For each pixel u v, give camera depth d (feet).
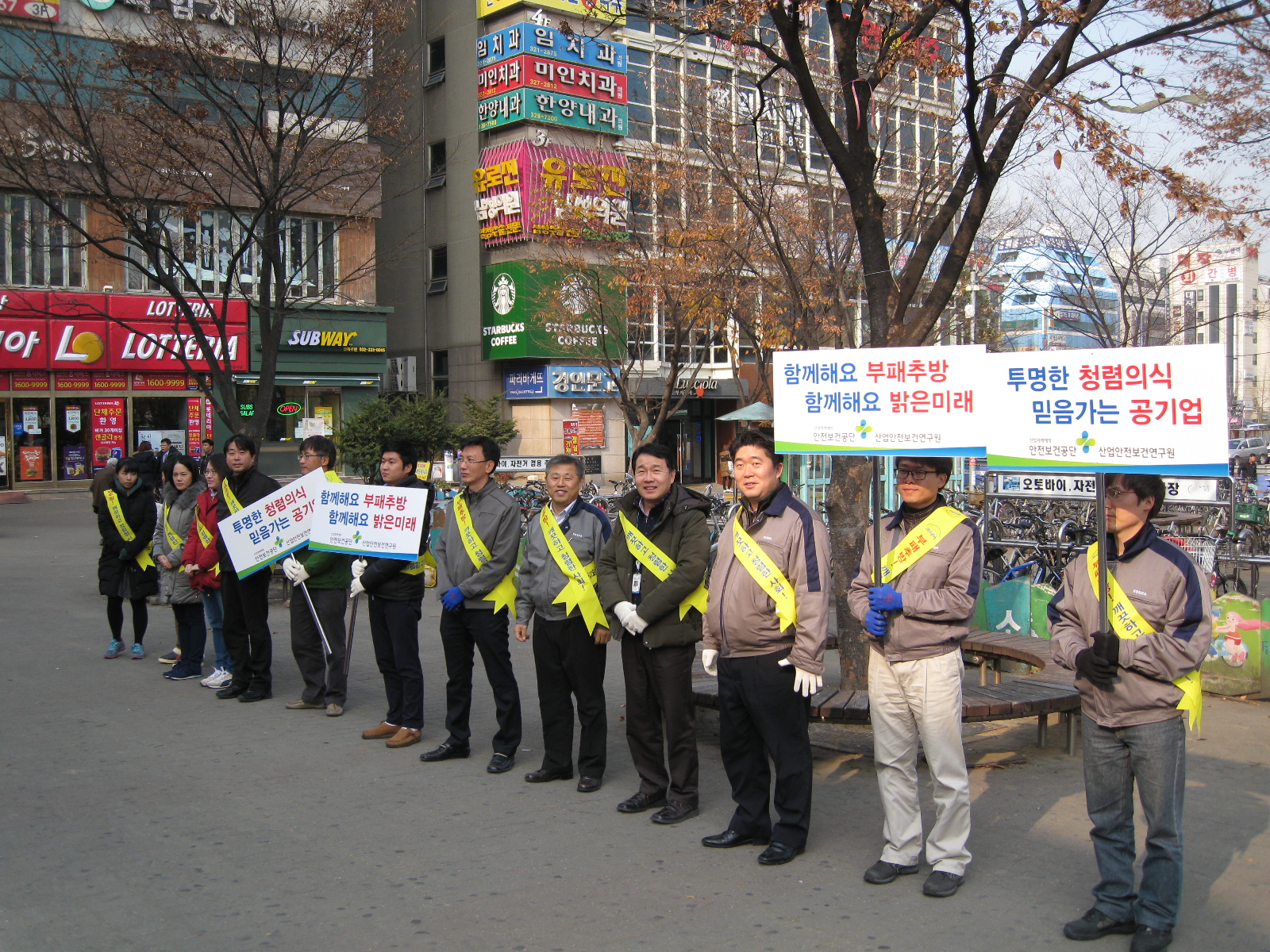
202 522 27.27
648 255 54.90
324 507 22.99
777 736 15.51
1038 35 24.84
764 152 53.78
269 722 23.85
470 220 103.09
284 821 17.38
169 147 41.27
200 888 14.69
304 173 47.65
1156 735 12.62
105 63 45.19
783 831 15.60
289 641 33.65
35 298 86.17
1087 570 13.43
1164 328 70.38
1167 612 12.77
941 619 14.20
